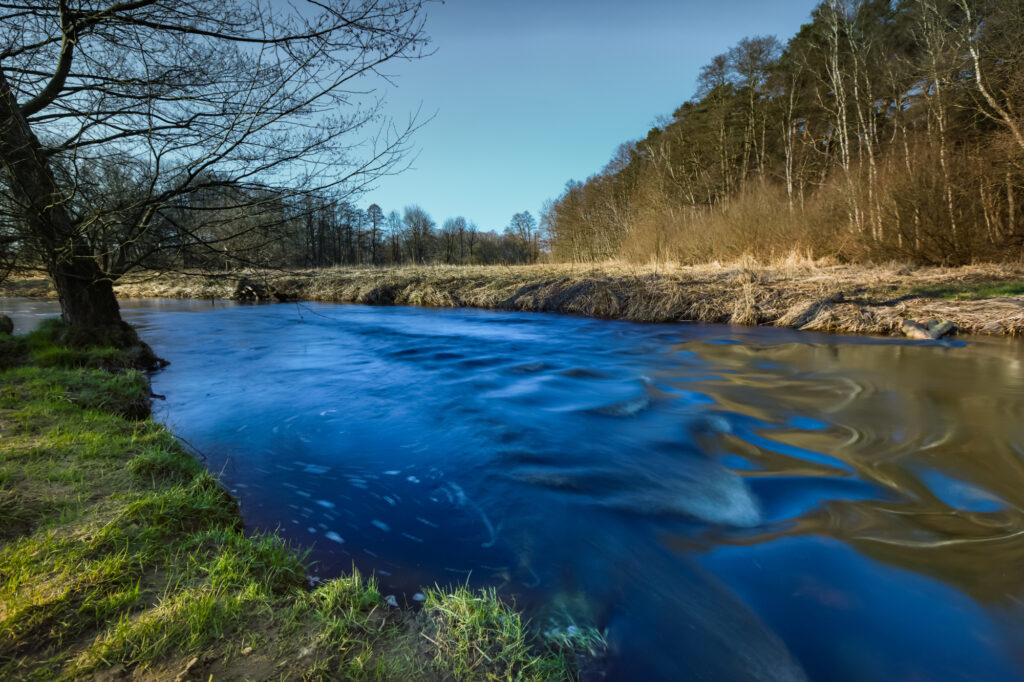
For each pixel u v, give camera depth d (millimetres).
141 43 4730
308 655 1818
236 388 7020
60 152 4898
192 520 2842
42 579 2107
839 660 2139
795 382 6867
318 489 3777
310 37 4125
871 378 6801
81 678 1622
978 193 14812
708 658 2135
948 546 2938
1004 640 2234
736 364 8156
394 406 6059
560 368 8266
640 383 7152
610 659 2102
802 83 27859
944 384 6355
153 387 7098
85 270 7719
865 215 17344
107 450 3662
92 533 2471
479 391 6789
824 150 28109
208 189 4848
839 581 2648
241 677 1674
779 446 4633
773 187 22875
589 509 3473
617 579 2678
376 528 3201
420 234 78438
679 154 35719
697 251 23234
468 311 17156
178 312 18922
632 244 28703
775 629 2316
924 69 17219
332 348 10594
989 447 4422
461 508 3480
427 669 1824
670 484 3871
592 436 4949
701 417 5504
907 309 10273
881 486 3768
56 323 8297
